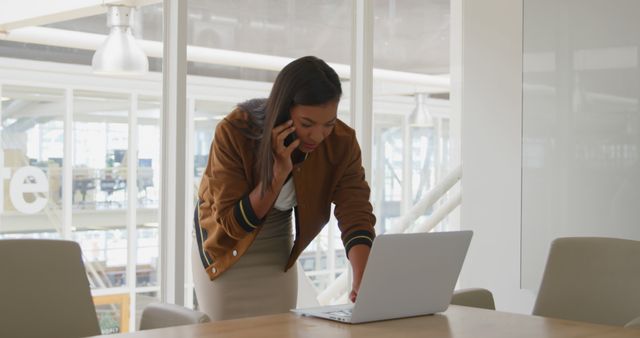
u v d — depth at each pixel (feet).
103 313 13.20
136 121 13.44
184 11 13.78
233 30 14.73
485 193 16.87
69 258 8.30
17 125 12.27
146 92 13.55
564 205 15.74
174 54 13.74
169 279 13.78
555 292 9.61
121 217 13.33
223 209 9.12
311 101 8.64
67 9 12.70
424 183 17.39
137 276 13.51
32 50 12.39
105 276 13.19
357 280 9.05
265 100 9.46
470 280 17.15
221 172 9.16
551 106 15.90
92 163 13.01
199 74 14.23
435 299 7.96
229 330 7.03
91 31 12.97
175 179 13.73
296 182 9.53
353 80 17.01
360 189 9.73
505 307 16.58
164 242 13.79
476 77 16.97
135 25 13.38
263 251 10.03
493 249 16.75
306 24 16.01
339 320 7.55
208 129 14.38
